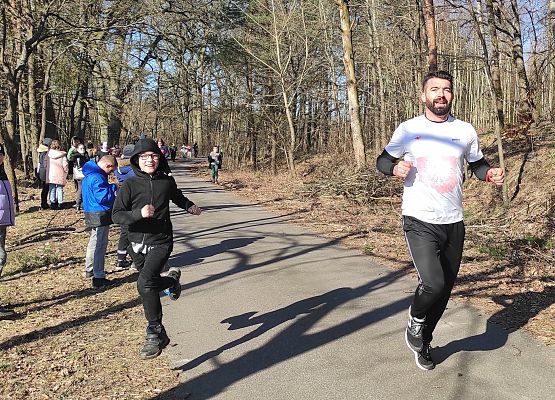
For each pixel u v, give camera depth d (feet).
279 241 32.40
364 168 51.24
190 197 59.36
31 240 33.45
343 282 22.80
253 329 17.12
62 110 94.53
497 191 42.65
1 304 20.42
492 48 49.60
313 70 95.50
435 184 12.92
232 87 99.55
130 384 13.32
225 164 126.21
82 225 38.78
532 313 17.83
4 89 51.80
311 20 90.38
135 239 15.06
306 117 113.39
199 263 26.78
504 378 13.20
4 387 13.26
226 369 14.11
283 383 13.19
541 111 69.00
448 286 13.47
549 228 31.35
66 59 71.51
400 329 16.87
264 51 90.17
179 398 12.51
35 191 61.87
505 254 26.63
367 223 38.42
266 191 64.39
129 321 18.15
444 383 12.99
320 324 17.46
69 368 14.30
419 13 62.03
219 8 75.72
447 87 13.03
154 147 15.29
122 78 82.12
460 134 13.23
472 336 16.01
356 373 13.67
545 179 40.42
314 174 78.38
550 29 48.29
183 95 103.55
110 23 61.82
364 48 89.20
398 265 25.81
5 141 44.01
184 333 16.92
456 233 13.15
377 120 92.32
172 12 67.67
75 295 21.49
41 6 52.06
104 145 51.44
